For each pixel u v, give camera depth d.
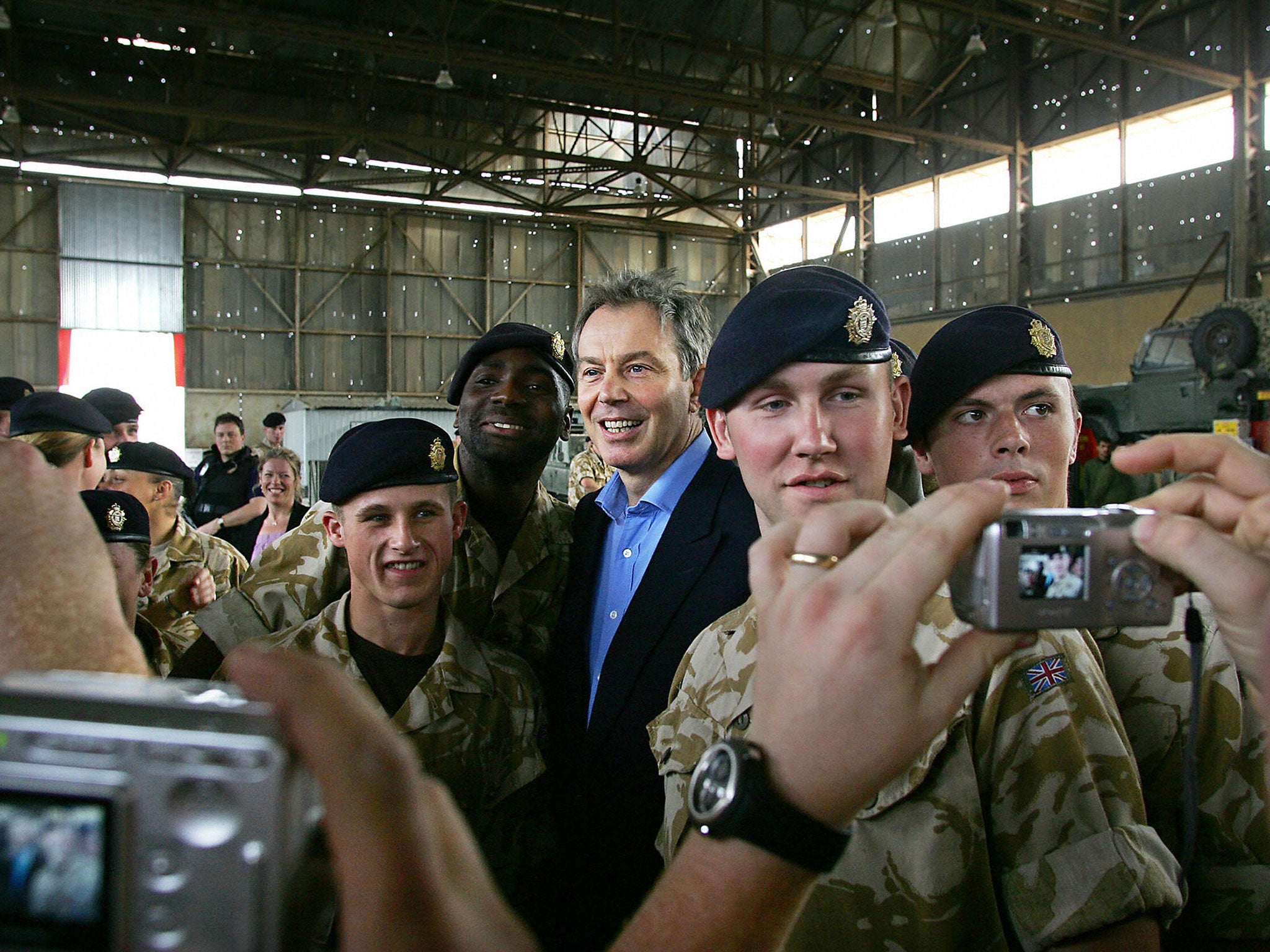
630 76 10.67
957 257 13.75
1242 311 8.03
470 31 11.78
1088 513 0.55
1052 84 12.55
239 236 14.35
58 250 13.43
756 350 1.04
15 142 12.89
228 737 0.35
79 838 0.36
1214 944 1.18
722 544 1.66
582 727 1.77
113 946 0.35
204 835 0.35
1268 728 0.34
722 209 16.78
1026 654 0.97
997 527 0.52
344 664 1.68
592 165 13.73
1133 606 0.55
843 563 0.50
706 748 1.20
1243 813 1.17
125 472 2.85
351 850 0.35
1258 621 0.50
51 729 0.36
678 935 0.50
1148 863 0.88
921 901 0.91
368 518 1.62
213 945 0.35
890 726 0.48
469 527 1.98
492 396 1.98
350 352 14.95
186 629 2.82
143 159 13.62
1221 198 10.97
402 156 14.48
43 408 2.26
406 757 0.37
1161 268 11.58
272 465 4.56
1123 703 1.24
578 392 1.93
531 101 14.31
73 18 12.20
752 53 13.40
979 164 13.31
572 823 1.70
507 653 1.80
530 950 0.39
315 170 14.02
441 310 15.45
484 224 15.58
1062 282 12.58
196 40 12.77
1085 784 0.90
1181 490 0.58
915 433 1.36
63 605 0.50
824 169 15.51
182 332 14.08
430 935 0.35
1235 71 10.67
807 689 0.48
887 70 13.70
